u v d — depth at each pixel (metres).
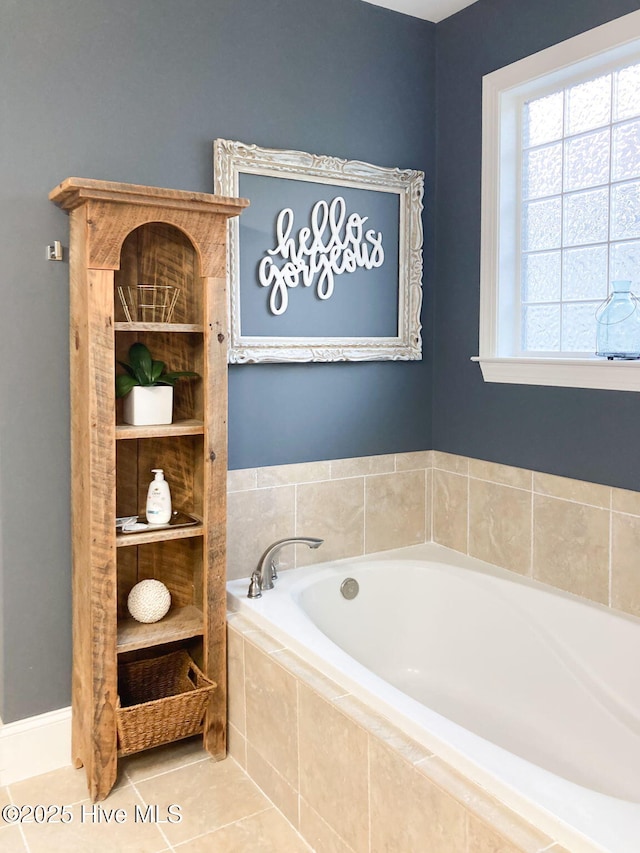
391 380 3.11
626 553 2.43
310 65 2.79
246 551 2.81
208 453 2.41
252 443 2.79
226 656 2.53
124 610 2.61
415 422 3.20
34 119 2.30
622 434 2.42
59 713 2.51
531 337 2.85
